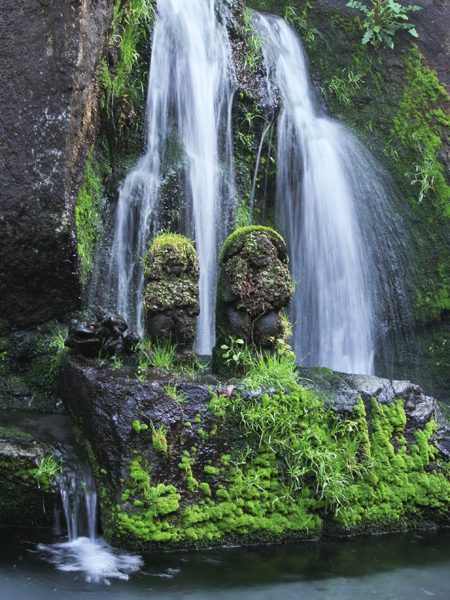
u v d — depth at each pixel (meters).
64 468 4.07
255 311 4.68
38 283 5.47
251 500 3.97
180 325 4.68
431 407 4.93
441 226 8.72
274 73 8.49
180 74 7.38
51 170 5.21
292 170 8.31
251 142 7.78
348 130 9.22
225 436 4.07
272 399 4.19
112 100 6.39
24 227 5.23
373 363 8.38
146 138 6.98
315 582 3.52
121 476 3.77
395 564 3.84
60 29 5.14
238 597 3.30
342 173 8.63
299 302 7.99
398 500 4.43
